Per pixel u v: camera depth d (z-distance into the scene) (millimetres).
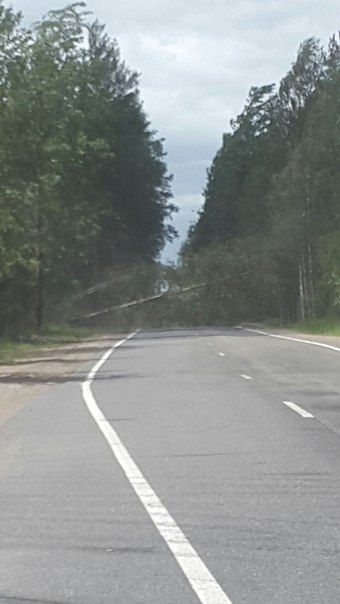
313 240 72250
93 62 55688
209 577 8297
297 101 78688
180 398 21984
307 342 45062
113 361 36375
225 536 9633
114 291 86750
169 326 85375
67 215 60344
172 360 35188
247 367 30406
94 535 9797
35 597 7883
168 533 9789
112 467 13539
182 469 13227
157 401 21562
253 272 84812
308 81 77812
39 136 35875
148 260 97500
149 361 35250
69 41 43062
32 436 16750
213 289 86062
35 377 30453
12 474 13227
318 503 11000
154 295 86875
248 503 11055
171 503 11148
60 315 80812
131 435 16500
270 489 11789
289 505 10922
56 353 44531
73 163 53531
